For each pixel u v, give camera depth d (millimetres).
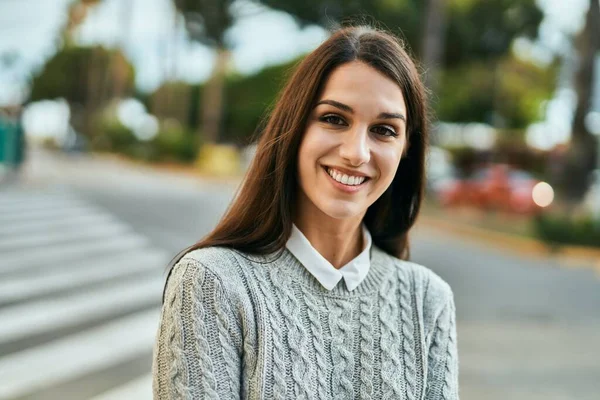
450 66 25984
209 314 1126
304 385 1152
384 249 1584
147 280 6641
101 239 8914
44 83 53406
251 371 1138
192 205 13133
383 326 1291
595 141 13148
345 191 1215
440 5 15625
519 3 23594
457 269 8477
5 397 3518
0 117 16156
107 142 31938
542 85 26625
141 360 4262
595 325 6004
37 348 4367
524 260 9922
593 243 10742
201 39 27078
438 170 18531
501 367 4602
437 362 1349
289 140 1229
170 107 31953
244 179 1330
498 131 26875
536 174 24125
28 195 13047
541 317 6145
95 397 3625
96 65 49250
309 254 1263
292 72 1340
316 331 1214
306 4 21938
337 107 1196
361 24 1554
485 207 15352
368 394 1218
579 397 4133
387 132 1242
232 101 31688
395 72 1228
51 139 53719
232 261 1203
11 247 7984
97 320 5121
